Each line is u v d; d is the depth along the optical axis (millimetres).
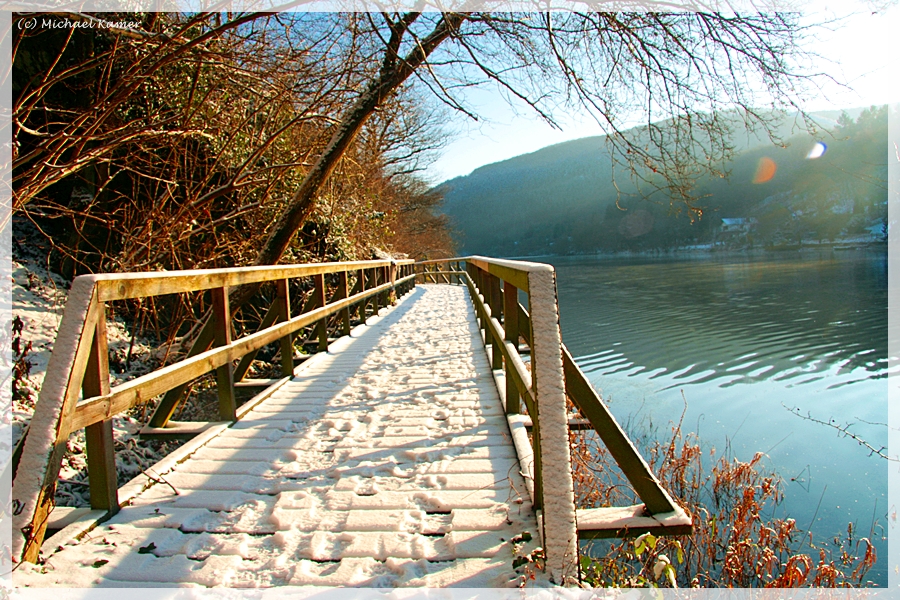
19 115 3611
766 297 24312
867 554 3549
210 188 7133
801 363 12141
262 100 6984
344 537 2037
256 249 7477
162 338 6219
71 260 6164
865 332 15312
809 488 5719
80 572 1808
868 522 4938
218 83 5527
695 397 9758
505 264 2674
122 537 2045
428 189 33344
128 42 4512
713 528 3674
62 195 6758
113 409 2195
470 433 3154
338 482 2525
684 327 17422
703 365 12305
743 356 13109
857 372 11148
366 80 6762
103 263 6090
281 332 4332
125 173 6695
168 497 2395
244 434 3258
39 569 1800
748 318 18672
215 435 3215
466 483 2461
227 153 6984
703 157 5582
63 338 1952
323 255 9469
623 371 12008
